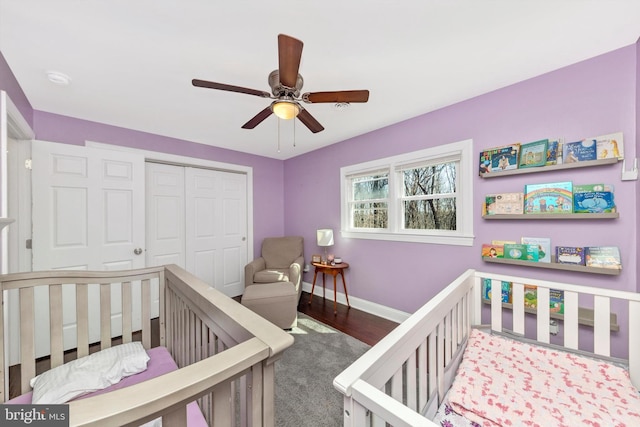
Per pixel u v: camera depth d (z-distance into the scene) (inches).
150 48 59.3
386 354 31.2
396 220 109.3
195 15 49.8
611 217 61.3
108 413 17.5
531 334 74.2
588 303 66.9
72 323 87.3
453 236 90.5
